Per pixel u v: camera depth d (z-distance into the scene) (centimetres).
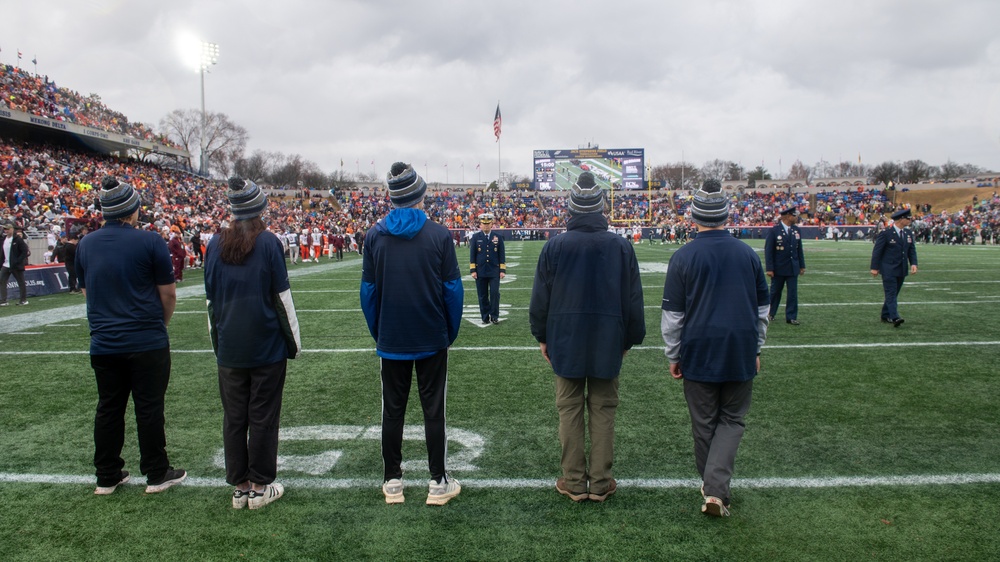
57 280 1545
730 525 319
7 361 724
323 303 1237
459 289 352
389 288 339
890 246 866
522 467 400
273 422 352
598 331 337
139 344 354
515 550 297
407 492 366
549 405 529
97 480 372
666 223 5169
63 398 571
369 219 5294
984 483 363
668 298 341
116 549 304
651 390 569
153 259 362
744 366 324
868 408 503
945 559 284
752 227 5041
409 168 346
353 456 424
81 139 3528
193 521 333
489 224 956
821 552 291
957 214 5244
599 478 347
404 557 292
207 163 6438
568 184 5825
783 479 372
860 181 8238
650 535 310
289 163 8756
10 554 300
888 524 317
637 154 5762
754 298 332
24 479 391
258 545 306
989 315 955
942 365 640
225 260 340
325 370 666
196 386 605
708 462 328
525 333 866
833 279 1551
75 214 2311
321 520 332
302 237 2700
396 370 350
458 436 458
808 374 610
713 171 10781
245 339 339
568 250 343
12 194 2223
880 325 875
